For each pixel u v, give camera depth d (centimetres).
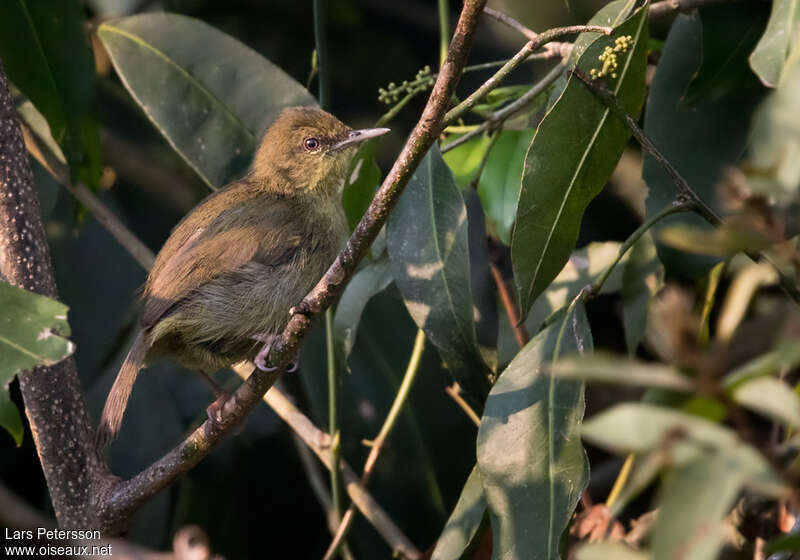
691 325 423
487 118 986
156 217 1382
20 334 743
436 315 846
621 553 405
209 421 848
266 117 1119
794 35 736
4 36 1074
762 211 468
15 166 907
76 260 1268
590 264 1049
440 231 862
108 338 1246
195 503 1227
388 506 1131
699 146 909
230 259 1002
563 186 758
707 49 918
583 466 728
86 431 921
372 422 1153
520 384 772
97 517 898
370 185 971
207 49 1126
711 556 345
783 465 502
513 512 733
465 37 608
